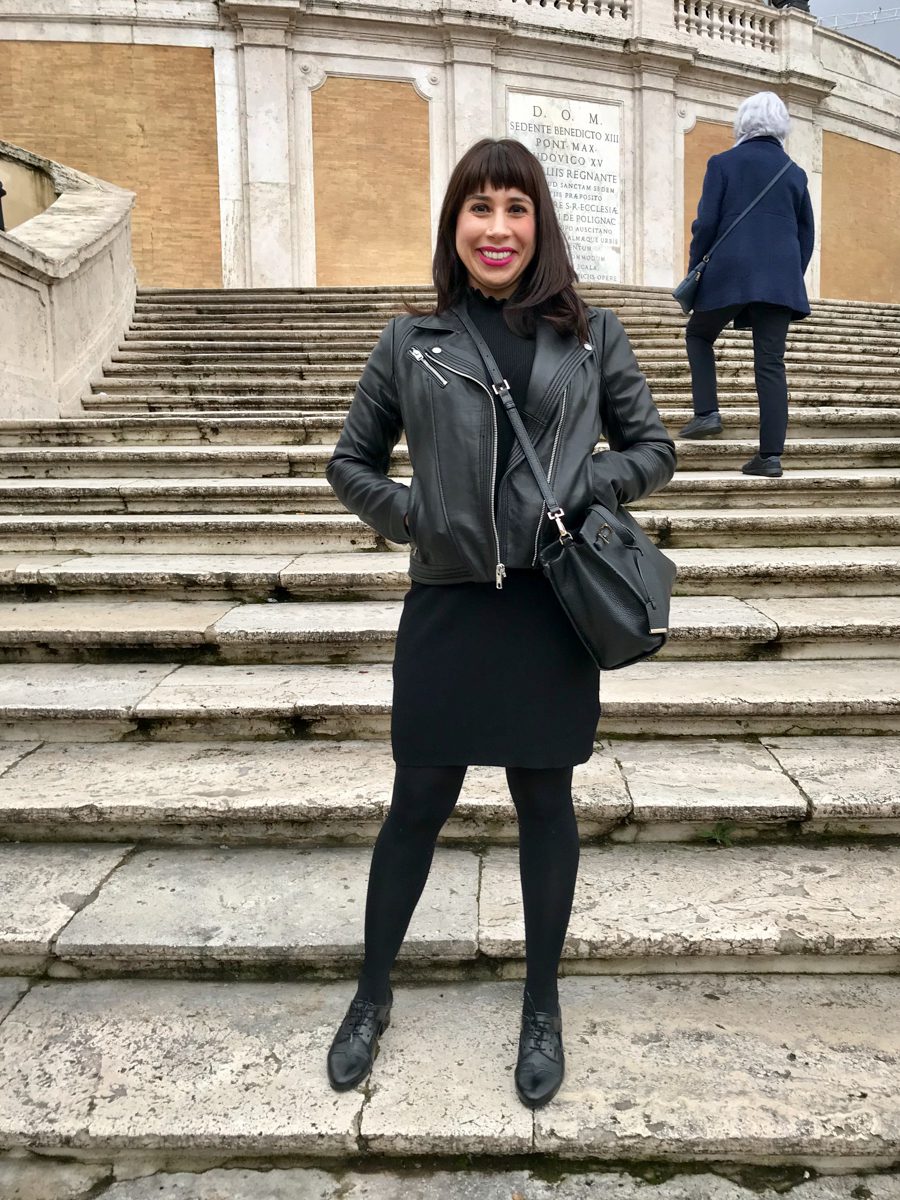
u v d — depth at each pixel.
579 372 1.71
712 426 5.12
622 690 3.01
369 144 14.30
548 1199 1.69
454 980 2.18
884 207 19.12
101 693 3.07
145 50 13.56
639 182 15.73
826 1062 1.90
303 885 2.39
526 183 1.74
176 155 13.77
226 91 13.75
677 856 2.48
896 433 5.72
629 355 1.83
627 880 2.37
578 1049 1.95
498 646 1.73
